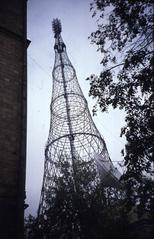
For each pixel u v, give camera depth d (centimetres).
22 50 650
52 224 1445
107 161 1678
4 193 453
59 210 1457
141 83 757
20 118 551
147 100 754
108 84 855
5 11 675
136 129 772
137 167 767
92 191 1486
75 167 1631
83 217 1391
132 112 796
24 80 601
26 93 590
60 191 1530
